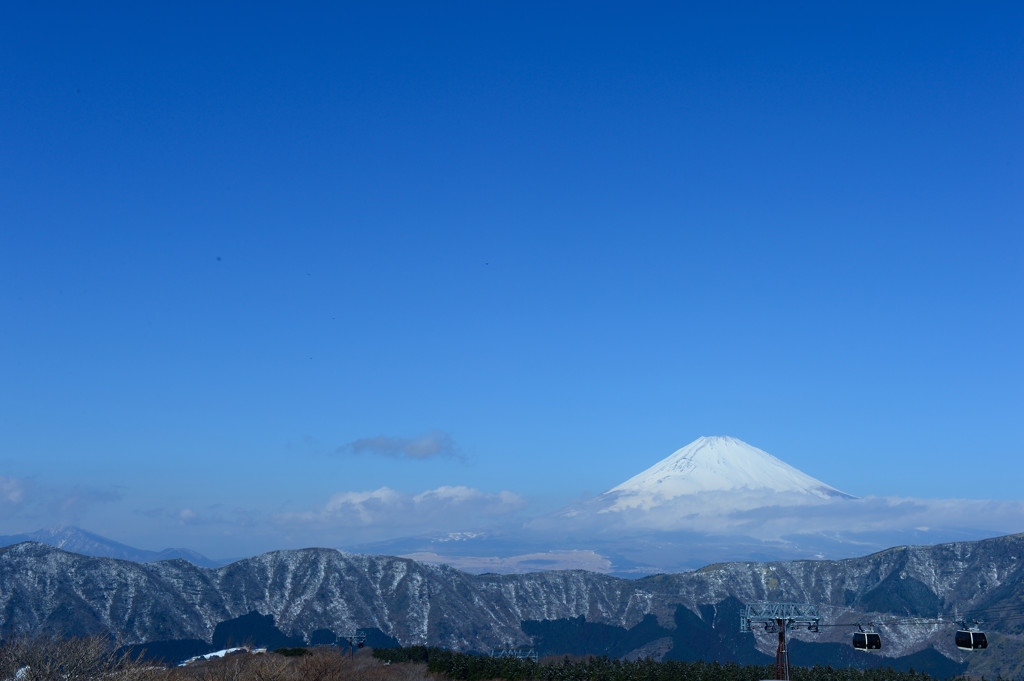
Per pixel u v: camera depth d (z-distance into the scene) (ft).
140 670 112.47
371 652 427.74
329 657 227.40
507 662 384.68
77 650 109.09
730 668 358.43
